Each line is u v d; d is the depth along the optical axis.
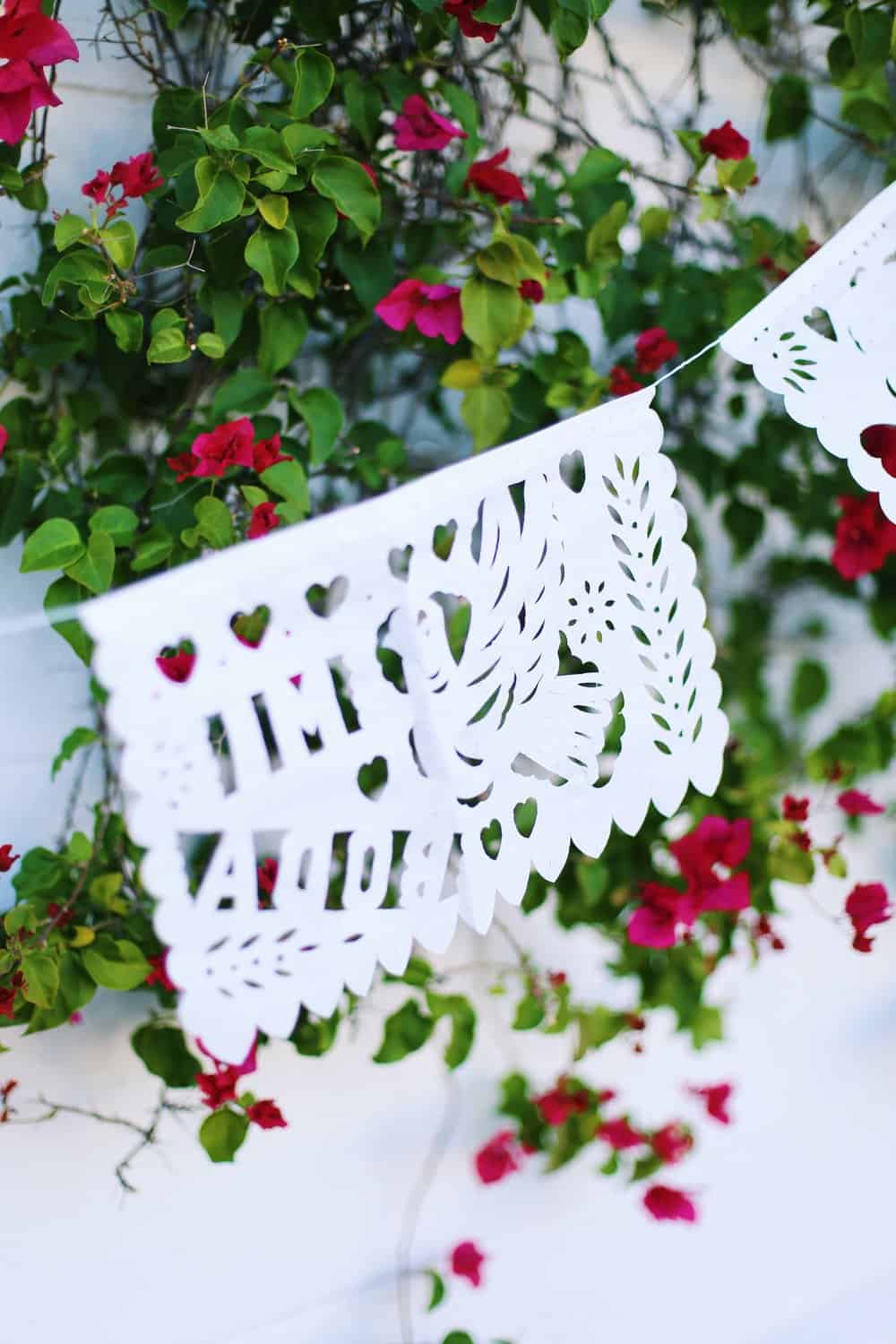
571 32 1.10
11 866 1.17
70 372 1.22
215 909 0.62
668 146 1.51
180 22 1.20
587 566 0.78
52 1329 1.27
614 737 1.25
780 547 1.66
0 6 0.91
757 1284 1.72
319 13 1.18
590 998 1.58
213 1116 1.17
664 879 1.49
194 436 1.20
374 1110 1.46
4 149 1.11
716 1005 1.68
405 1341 1.48
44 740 1.23
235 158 1.05
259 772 0.63
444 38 1.25
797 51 1.55
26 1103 1.24
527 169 1.43
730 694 1.65
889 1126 1.82
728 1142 1.70
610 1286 1.62
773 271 1.48
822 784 1.69
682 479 1.57
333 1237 1.44
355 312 1.31
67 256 1.05
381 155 1.26
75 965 1.14
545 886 1.43
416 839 0.70
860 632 1.73
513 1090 1.53
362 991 0.67
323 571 0.65
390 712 0.69
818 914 1.75
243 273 1.15
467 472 0.69
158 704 0.59
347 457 1.31
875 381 0.84
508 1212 1.56
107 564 1.04
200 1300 1.35
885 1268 1.81
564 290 1.32
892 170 1.63
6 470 1.18
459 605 1.11
